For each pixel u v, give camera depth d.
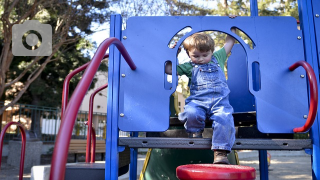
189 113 1.62
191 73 1.78
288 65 1.63
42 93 10.23
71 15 6.54
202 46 1.70
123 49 1.43
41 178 3.80
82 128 9.91
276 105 1.59
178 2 7.25
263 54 1.65
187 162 2.57
